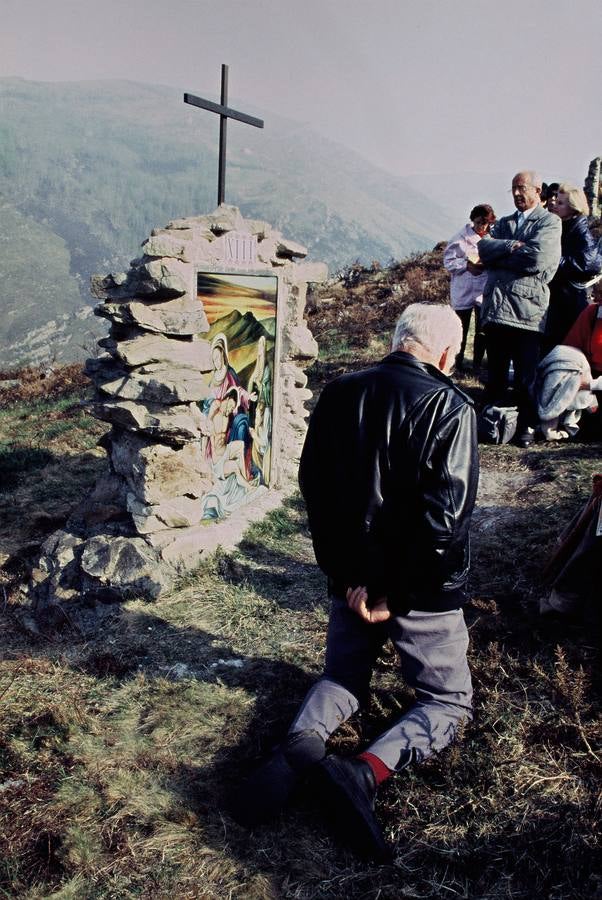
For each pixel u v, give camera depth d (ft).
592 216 63.72
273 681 12.50
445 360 9.37
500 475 20.99
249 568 16.60
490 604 13.92
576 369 22.17
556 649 12.08
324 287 57.52
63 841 9.07
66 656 13.88
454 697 9.84
